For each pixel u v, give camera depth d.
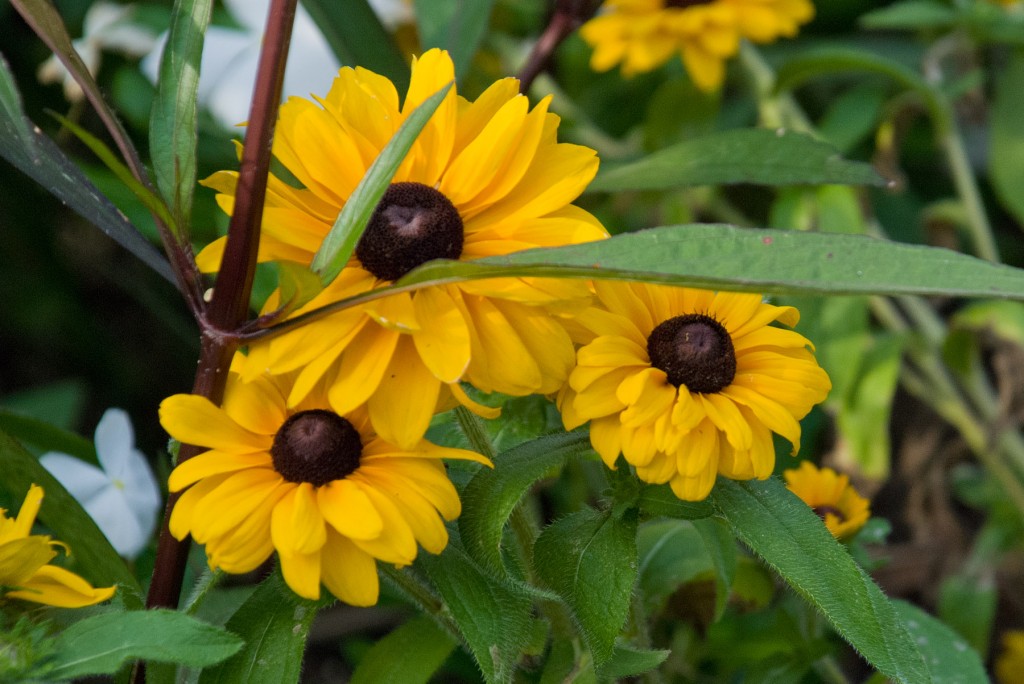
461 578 0.53
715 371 0.52
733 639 0.68
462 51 0.70
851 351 0.78
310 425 0.51
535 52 0.68
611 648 0.53
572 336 0.53
